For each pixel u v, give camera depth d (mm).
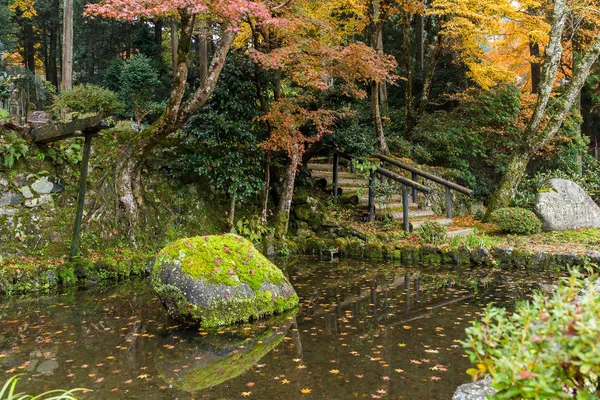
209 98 8211
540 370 1195
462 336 4020
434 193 11891
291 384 3092
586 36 13867
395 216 9281
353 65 8453
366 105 13836
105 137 7926
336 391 2975
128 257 6941
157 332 4289
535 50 15859
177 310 4633
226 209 9023
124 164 7574
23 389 3041
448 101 14719
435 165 13656
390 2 10922
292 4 7840
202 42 11992
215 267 4672
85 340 4062
